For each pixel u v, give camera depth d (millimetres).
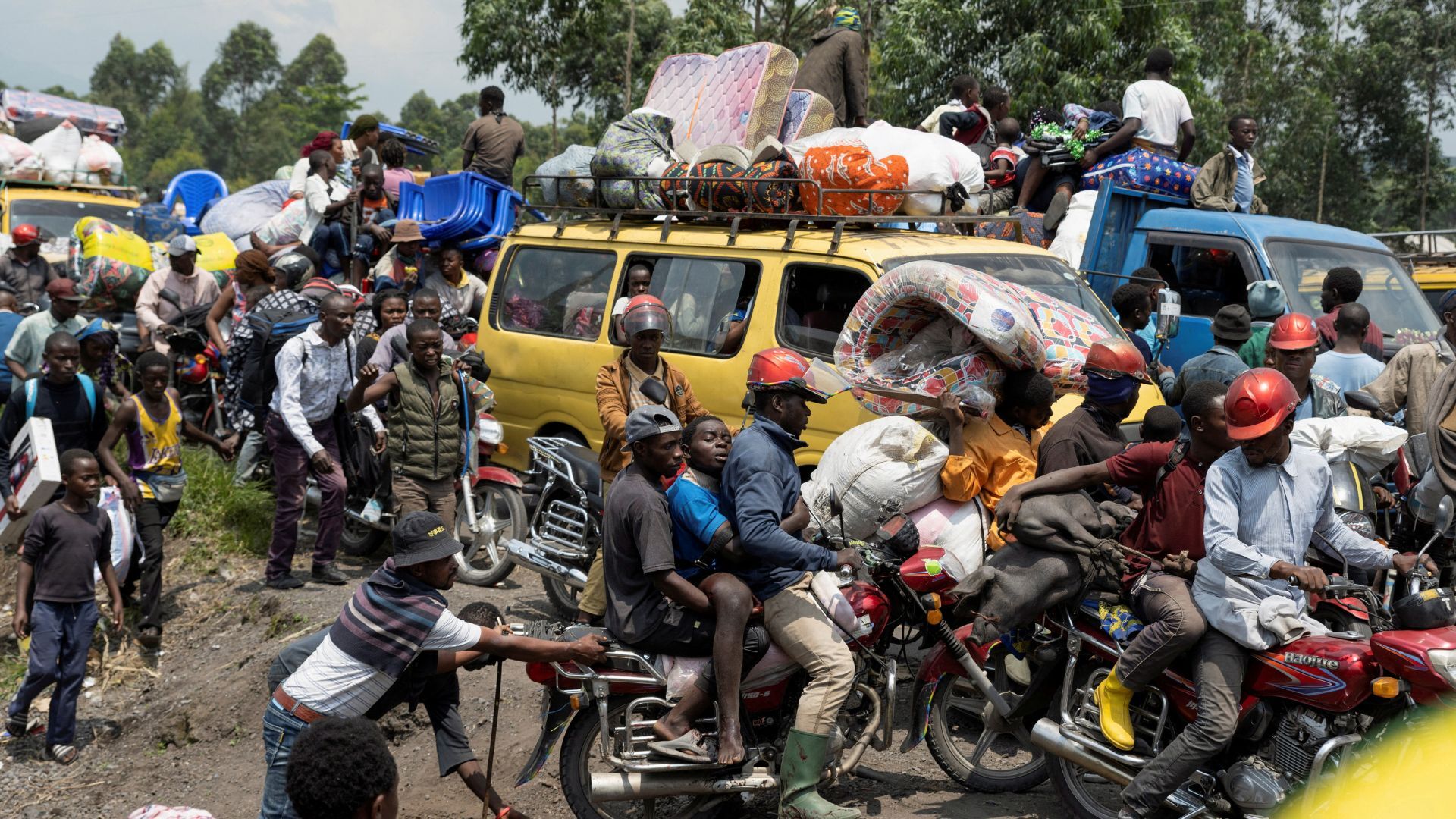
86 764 6656
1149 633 4145
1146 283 7973
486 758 5684
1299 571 3879
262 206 13938
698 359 6914
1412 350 6215
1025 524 4504
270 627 7426
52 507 6738
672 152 7664
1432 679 3727
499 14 24469
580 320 7648
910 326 5789
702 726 4496
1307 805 3951
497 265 8242
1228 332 5848
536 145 66875
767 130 7527
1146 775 4086
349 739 2705
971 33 20406
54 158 15547
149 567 7730
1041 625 4551
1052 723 4441
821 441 6410
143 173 128125
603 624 5504
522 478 7820
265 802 4309
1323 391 5840
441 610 4266
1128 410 4988
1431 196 36969
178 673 7449
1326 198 36562
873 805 4785
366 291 11031
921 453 5145
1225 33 27625
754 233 6969
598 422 7445
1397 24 36250
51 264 13133
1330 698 3891
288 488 7820
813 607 4402
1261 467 4051
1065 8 19641
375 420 7949
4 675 8023
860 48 9570
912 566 4672
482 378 7652
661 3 29875
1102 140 9547
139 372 7816
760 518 4230
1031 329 5344
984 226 7816
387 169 13117
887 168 6676
